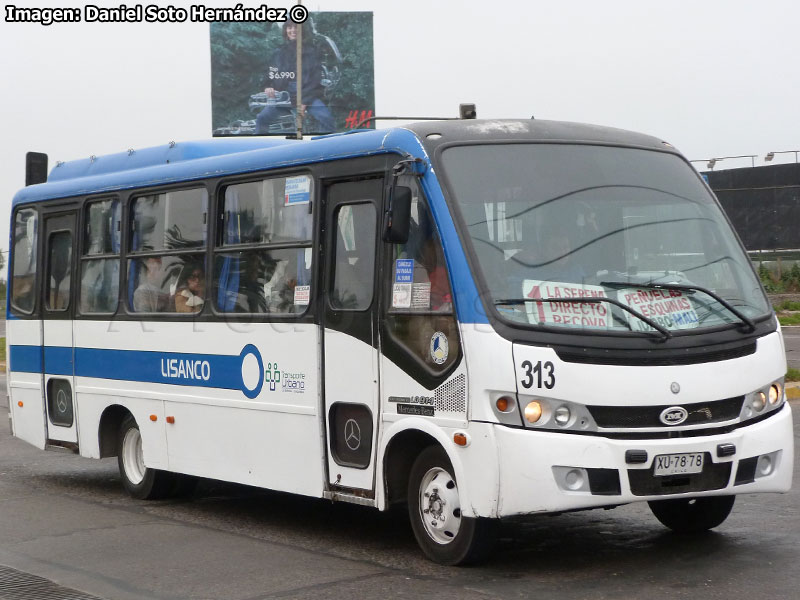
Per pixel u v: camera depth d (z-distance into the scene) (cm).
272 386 904
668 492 707
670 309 736
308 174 881
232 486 1187
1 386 2488
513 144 788
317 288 859
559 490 689
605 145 815
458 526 749
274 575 761
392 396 784
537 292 723
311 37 4450
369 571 762
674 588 685
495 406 704
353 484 823
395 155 793
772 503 959
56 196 1209
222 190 983
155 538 904
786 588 677
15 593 728
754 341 750
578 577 723
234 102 4450
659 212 792
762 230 5050
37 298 1232
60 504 1080
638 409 705
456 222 742
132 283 1091
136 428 1108
